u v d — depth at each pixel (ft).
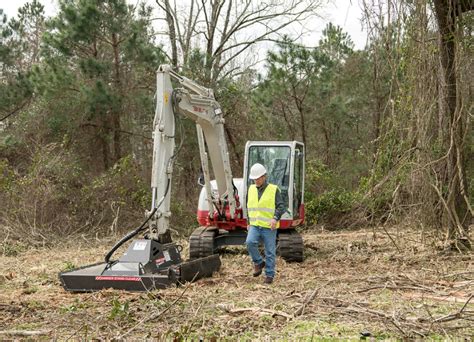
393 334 20.88
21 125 72.38
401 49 36.37
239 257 42.45
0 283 33.12
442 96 37.01
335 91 81.87
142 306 25.39
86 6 63.57
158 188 31.58
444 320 22.18
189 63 76.28
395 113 38.96
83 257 45.01
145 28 67.92
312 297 25.84
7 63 66.44
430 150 37.32
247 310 24.27
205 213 43.55
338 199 67.31
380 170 39.70
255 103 77.25
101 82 64.95
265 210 31.27
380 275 32.50
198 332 21.56
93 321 23.17
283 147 42.55
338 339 20.44
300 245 39.52
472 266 34.91
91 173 70.13
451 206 38.52
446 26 37.27
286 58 74.79
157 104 32.07
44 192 59.77
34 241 54.39
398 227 43.42
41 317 24.44
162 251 31.42
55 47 64.95
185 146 74.38
